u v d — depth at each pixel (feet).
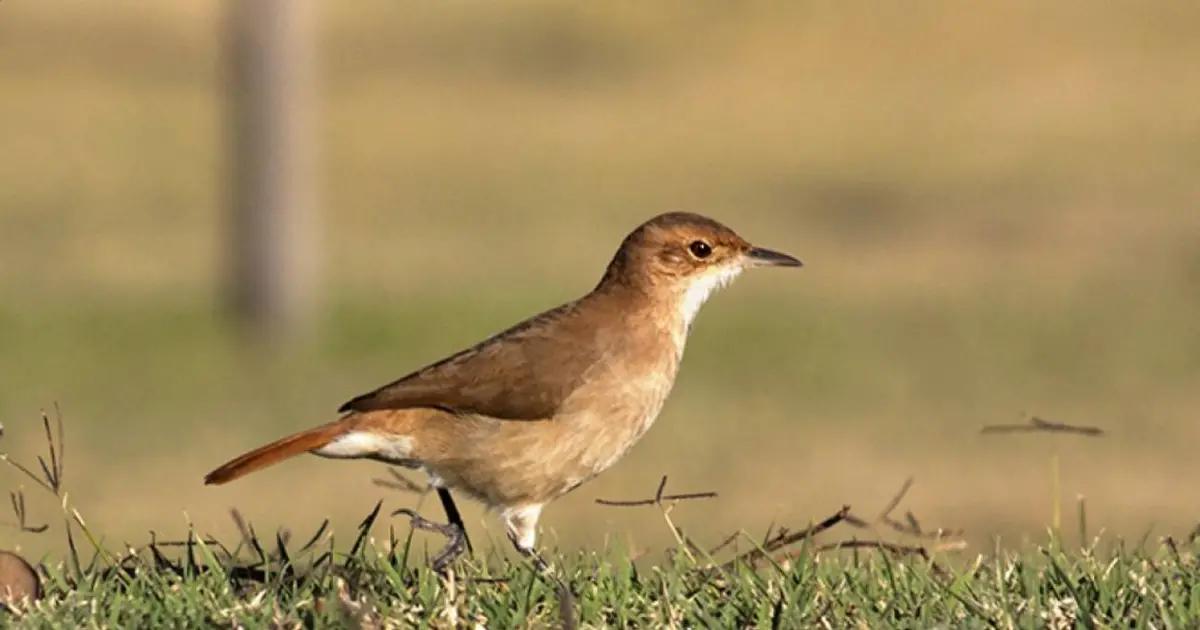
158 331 150.82
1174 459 112.37
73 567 56.18
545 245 184.85
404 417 57.62
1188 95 247.09
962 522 99.50
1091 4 294.05
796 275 170.30
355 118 252.62
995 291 162.91
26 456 114.21
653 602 52.24
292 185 154.92
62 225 193.16
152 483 107.24
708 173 219.61
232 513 59.72
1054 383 132.67
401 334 150.41
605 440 59.16
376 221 197.88
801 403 127.95
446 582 52.44
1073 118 238.89
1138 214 191.93
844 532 95.04
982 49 275.39
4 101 256.73
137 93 265.34
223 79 240.73
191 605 50.88
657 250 61.05
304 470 111.45
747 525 96.89
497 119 252.01
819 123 244.01
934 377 135.03
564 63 282.97
